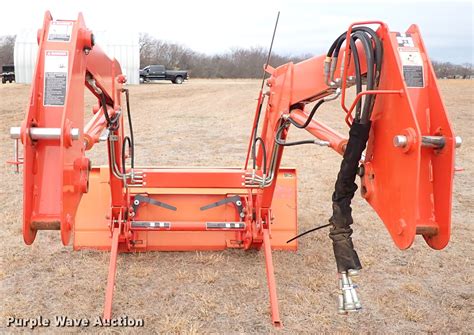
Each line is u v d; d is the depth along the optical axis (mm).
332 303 4590
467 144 14266
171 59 78250
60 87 2887
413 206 2617
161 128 16906
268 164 4594
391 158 2855
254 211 5102
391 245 6117
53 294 4625
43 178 2807
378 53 2953
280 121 4258
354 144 2963
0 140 13586
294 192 5773
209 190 5527
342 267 2896
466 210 7812
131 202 5215
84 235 5527
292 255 5633
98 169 5598
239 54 65000
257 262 5395
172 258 5406
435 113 2838
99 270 5113
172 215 5457
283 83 4188
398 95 2775
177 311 4375
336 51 3338
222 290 4766
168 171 4785
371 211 7441
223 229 5004
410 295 4805
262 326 4168
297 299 4617
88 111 20422
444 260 5684
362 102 3115
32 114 2779
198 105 26094
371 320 4316
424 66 2930
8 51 66125
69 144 2758
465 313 4484
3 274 4977
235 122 18750
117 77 4504
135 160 11188
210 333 4039
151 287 4797
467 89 39625
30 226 2742
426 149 2861
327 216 7215
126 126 17297
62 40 2967
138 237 5438
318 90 3775
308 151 12242
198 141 14148
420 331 4164
